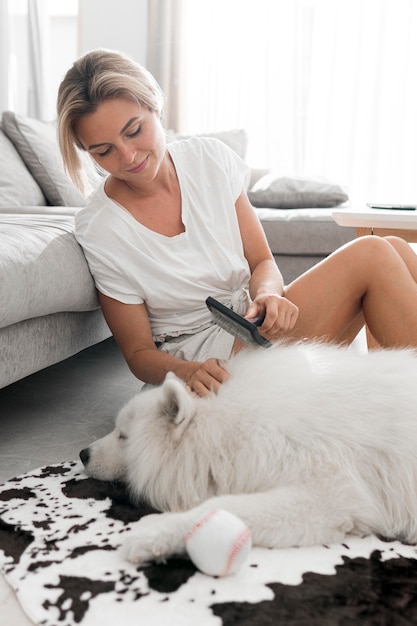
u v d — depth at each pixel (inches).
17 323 66.4
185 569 42.6
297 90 186.1
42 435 70.8
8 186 115.1
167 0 183.6
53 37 201.6
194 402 50.0
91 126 59.0
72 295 68.2
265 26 184.1
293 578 41.4
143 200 65.7
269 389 50.3
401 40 180.9
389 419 48.5
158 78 187.8
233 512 44.2
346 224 91.8
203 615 37.7
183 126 189.9
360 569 42.6
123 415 55.6
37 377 94.1
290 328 61.1
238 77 187.6
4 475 59.9
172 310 65.8
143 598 39.4
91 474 57.2
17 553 44.9
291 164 190.9
